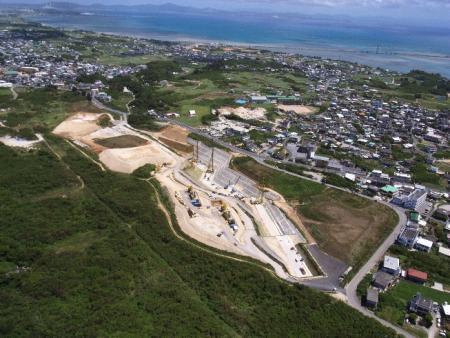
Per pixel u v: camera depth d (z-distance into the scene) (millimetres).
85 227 145000
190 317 105812
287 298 116062
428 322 109562
